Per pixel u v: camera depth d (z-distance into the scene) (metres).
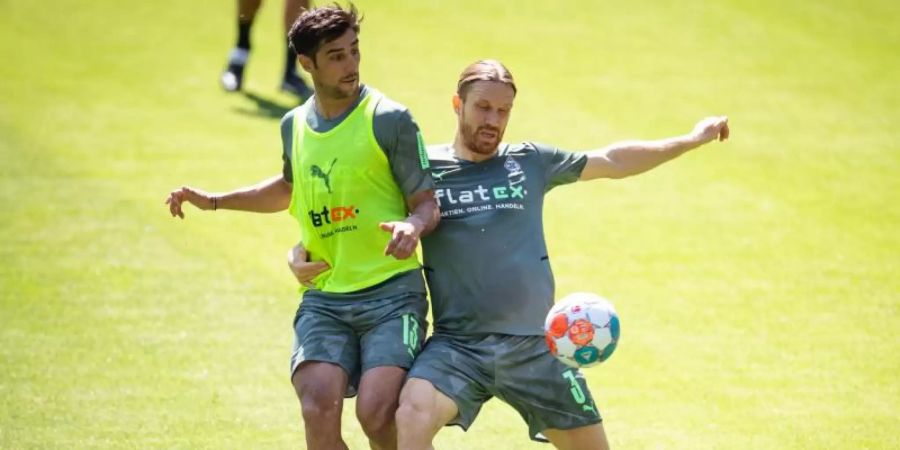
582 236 36.72
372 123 19.03
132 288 32.62
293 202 20.27
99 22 56.62
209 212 38.22
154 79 49.91
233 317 31.02
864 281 33.44
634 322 30.84
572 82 49.59
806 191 40.16
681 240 36.44
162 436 24.34
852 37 55.38
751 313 31.38
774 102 48.09
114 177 40.38
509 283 19.16
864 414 25.47
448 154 20.00
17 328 29.83
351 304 19.45
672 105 47.34
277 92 48.97
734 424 25.09
